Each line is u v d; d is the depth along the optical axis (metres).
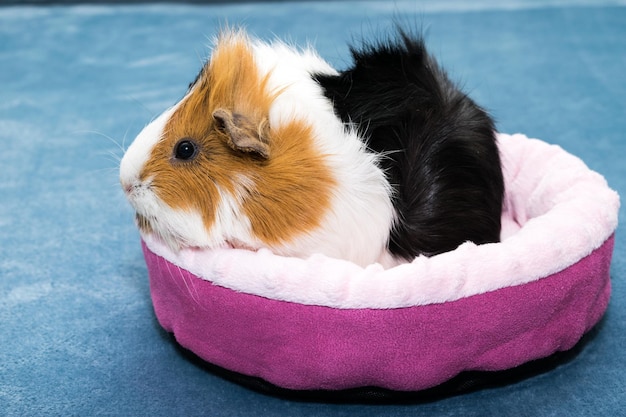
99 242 0.80
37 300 0.72
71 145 0.96
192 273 0.61
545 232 0.61
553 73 1.16
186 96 0.62
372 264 0.61
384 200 0.63
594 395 0.62
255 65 0.62
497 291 0.58
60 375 0.64
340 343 0.58
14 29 1.38
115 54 1.27
